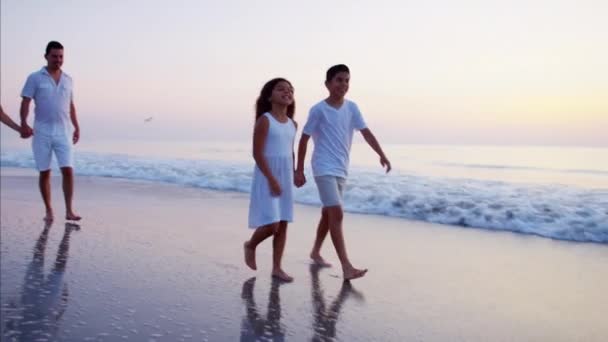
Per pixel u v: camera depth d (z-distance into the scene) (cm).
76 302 317
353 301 334
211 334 272
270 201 380
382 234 557
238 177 1030
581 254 463
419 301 336
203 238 515
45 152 580
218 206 732
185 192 891
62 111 584
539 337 276
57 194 834
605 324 294
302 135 409
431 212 655
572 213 586
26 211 656
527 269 416
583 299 339
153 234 531
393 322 297
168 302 322
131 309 307
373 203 721
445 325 293
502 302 334
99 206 722
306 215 674
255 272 398
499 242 516
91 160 1428
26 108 567
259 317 300
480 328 288
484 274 401
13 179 1051
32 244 473
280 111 394
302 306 322
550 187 755
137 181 1061
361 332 281
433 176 954
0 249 452
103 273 383
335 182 397
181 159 1461
